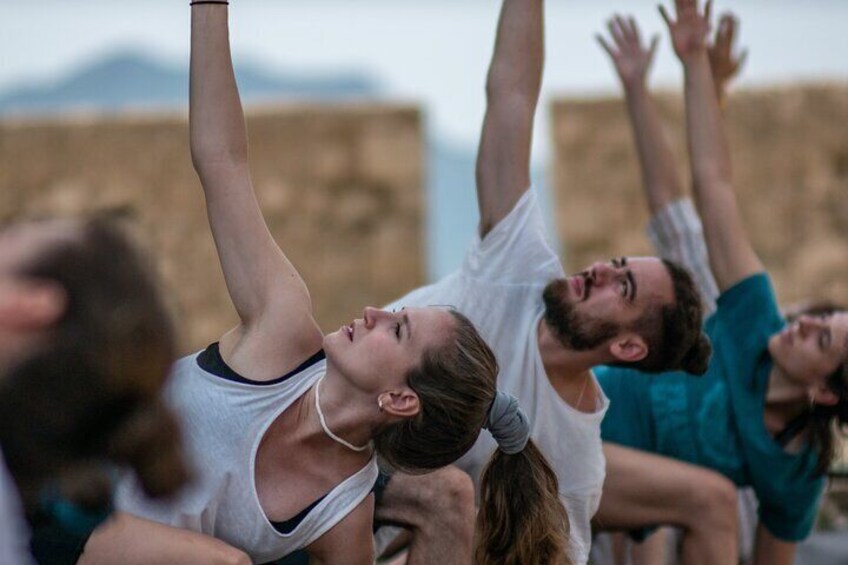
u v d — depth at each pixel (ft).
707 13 22.63
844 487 25.52
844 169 43.65
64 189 44.19
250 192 16.40
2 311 10.02
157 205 43.80
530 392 18.63
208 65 16.38
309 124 43.78
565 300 18.57
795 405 21.04
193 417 15.78
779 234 43.88
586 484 18.75
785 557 21.77
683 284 18.86
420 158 43.68
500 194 19.26
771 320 21.52
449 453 16.31
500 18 19.60
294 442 15.99
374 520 18.35
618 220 43.39
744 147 43.93
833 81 43.78
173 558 14.98
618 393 21.72
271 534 15.92
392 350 15.80
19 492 10.88
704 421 21.18
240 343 16.06
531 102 19.47
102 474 10.88
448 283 19.70
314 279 43.62
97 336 10.14
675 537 21.93
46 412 10.23
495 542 16.85
